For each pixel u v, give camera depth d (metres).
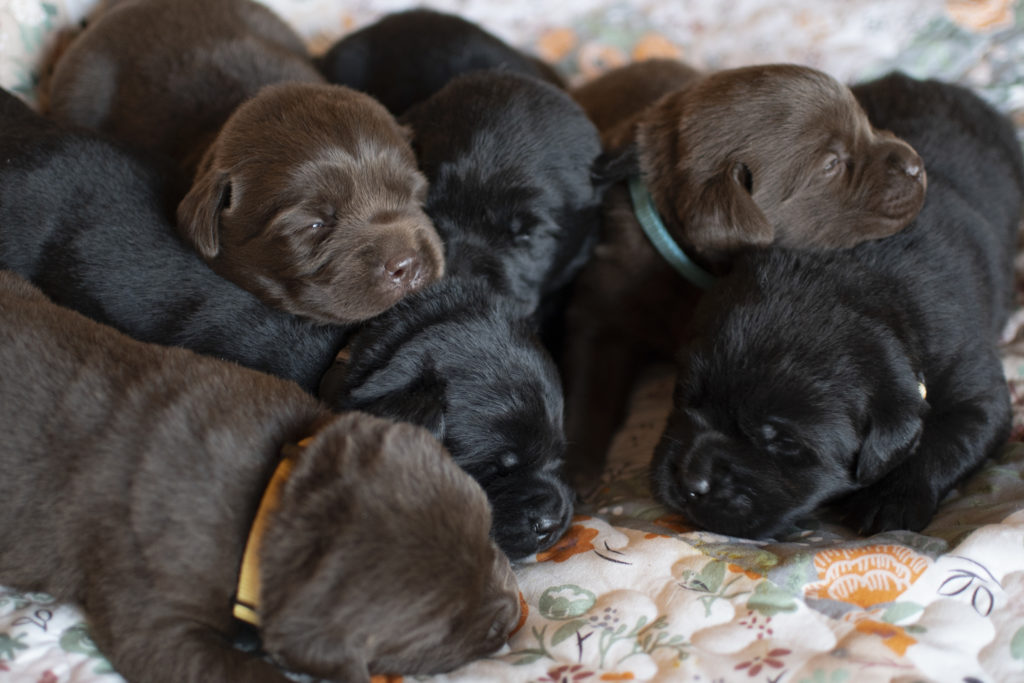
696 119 0.53
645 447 0.54
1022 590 0.43
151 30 0.57
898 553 0.44
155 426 0.42
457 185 0.52
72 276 0.49
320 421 0.43
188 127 0.55
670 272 0.54
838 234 0.51
